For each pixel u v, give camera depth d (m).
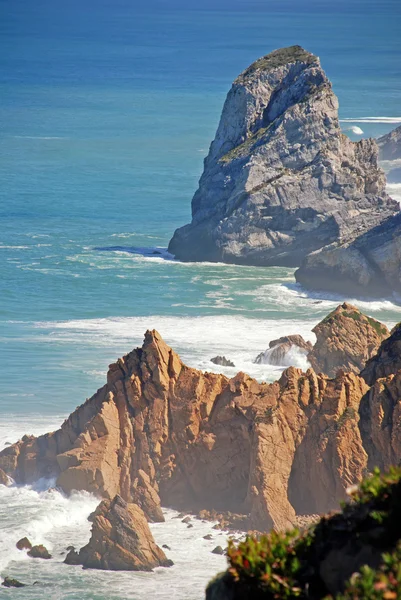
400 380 192.62
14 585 165.12
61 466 198.00
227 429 197.25
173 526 187.25
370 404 194.00
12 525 185.00
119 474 196.62
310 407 195.75
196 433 198.62
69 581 166.88
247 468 194.62
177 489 197.00
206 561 173.38
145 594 162.62
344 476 187.00
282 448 190.00
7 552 176.00
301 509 190.12
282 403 195.25
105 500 179.25
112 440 198.25
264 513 183.38
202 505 195.62
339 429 190.62
